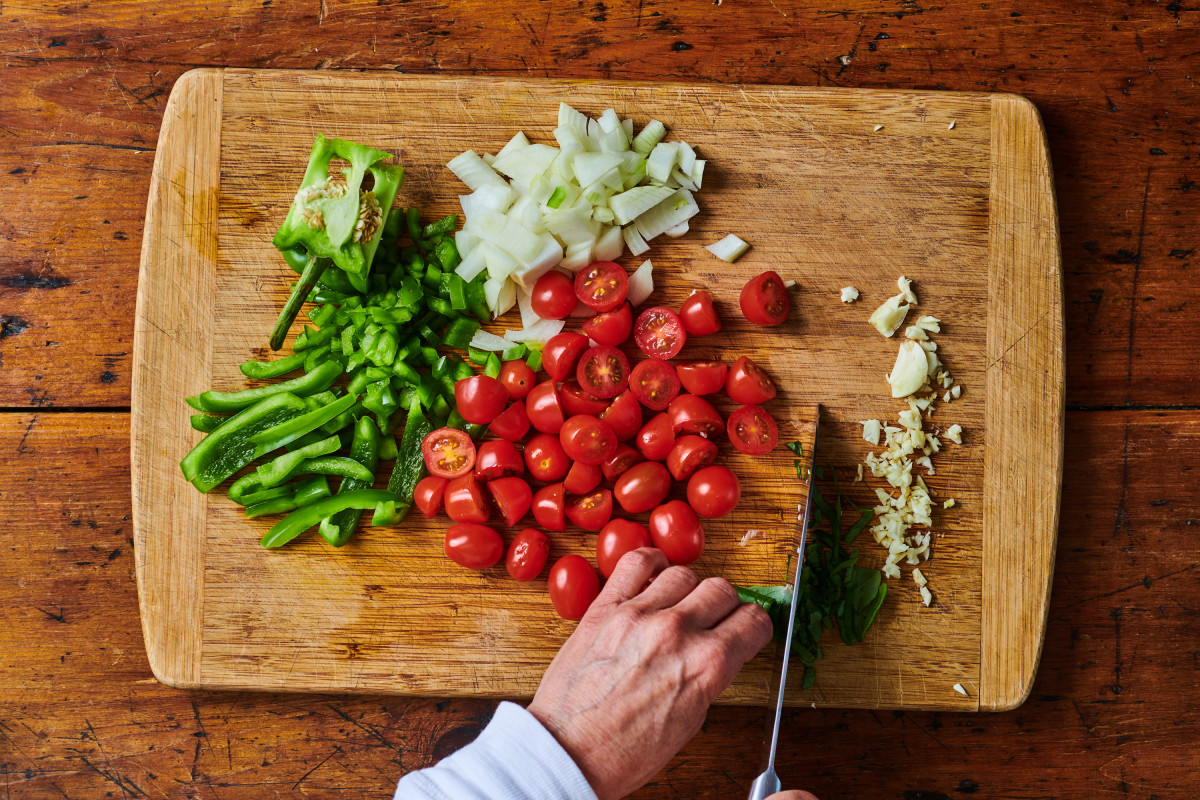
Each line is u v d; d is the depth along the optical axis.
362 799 0.73
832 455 0.72
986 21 0.73
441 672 0.71
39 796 0.73
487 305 0.72
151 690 0.73
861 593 0.72
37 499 0.73
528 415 0.72
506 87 0.72
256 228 0.72
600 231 0.72
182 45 0.73
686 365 0.71
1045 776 0.73
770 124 0.72
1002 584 0.72
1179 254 0.73
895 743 0.73
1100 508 0.73
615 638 0.63
